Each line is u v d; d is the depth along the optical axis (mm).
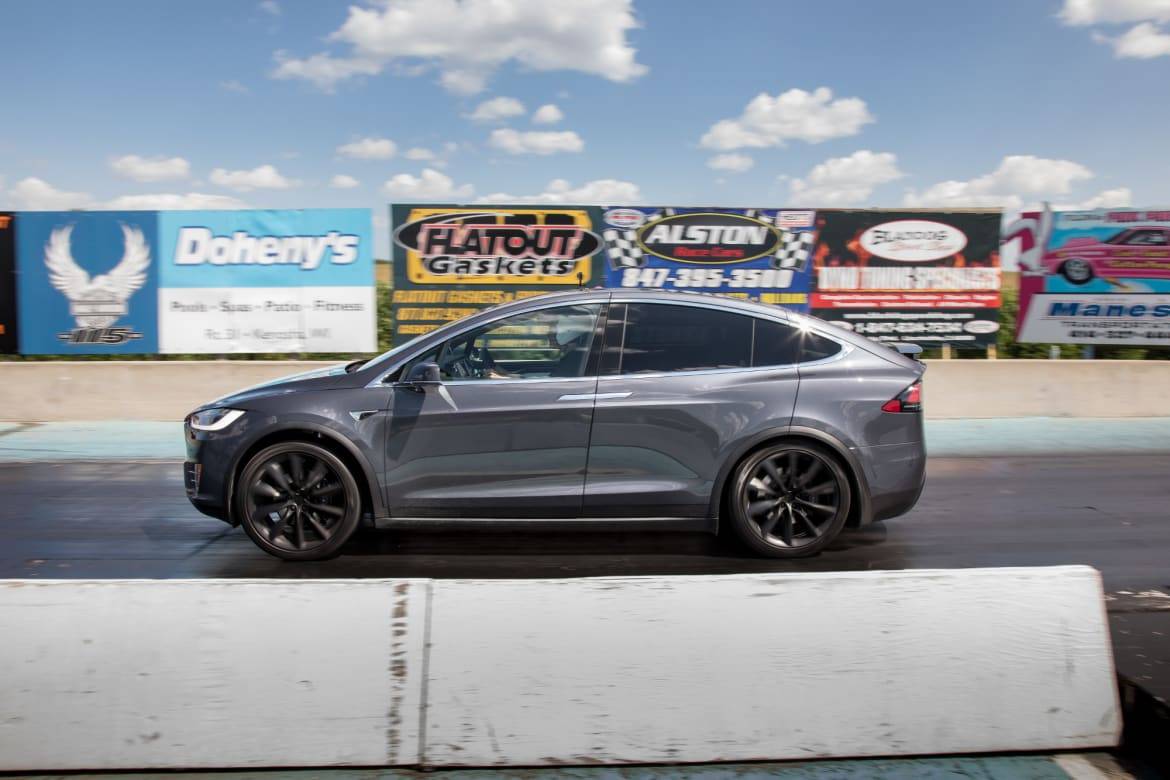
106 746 3148
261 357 11320
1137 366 11023
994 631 3322
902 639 3295
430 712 3195
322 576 5059
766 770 3211
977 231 11062
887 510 5281
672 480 5156
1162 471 8320
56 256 10820
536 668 3219
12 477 7977
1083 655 3350
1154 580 5223
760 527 5262
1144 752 3293
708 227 10898
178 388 10688
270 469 5133
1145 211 11000
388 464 5078
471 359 5250
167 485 7648
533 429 5074
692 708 3232
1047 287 11320
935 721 3279
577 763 3199
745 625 3270
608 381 5164
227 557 5496
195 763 3152
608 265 10922
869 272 11047
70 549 5730
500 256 10875
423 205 10797
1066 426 10539
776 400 5152
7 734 3139
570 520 5172
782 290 11023
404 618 3223
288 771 3178
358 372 5219
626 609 3258
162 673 3178
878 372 5277
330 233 10859
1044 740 3303
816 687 3264
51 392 10656
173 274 10875
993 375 11000
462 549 5590
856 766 3240
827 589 3299
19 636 3176
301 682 3189
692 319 5332
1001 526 6398
